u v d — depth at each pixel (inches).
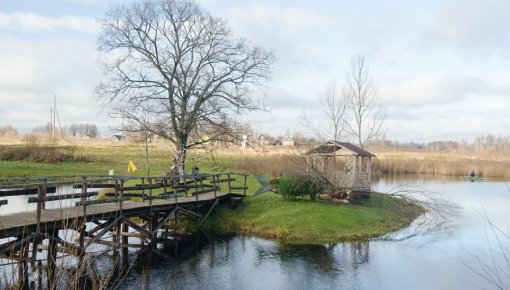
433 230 898.1
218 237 787.4
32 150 1924.2
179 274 573.6
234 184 1269.7
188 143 1331.2
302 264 626.2
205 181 1306.6
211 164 1792.6
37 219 474.9
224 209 922.1
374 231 832.9
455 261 660.1
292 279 560.4
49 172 1584.6
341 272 593.0
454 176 2511.1
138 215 663.1
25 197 1237.1
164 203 746.2
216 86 1154.7
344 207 948.6
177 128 1150.3
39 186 477.1
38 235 474.9
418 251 714.2
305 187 964.6
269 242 750.5
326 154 1090.1
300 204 940.6
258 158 1657.2
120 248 689.6
